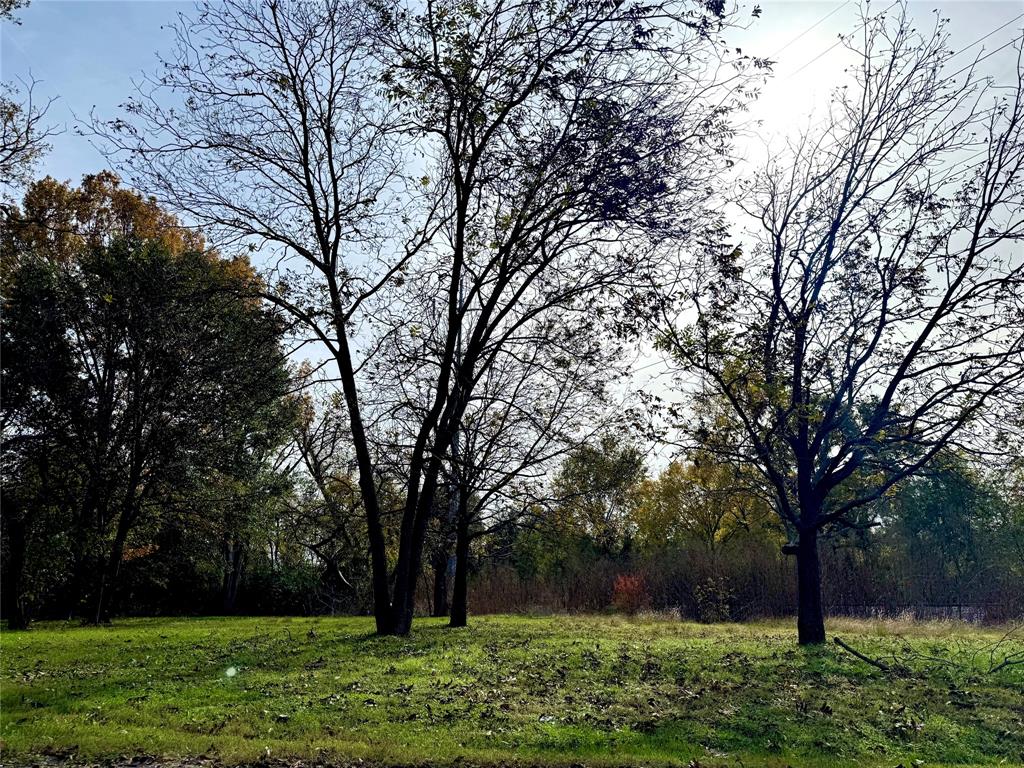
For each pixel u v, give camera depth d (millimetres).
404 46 18609
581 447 26078
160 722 10656
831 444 20438
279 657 16234
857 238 19734
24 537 31734
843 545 35531
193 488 33656
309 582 43188
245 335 21250
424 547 29859
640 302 19000
